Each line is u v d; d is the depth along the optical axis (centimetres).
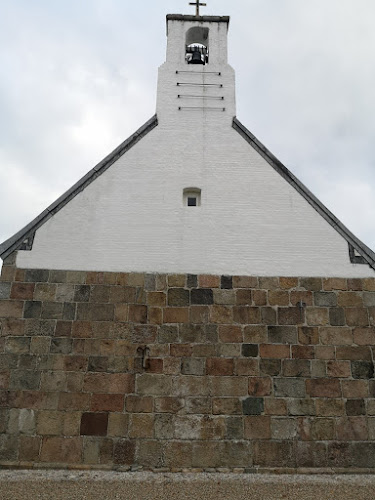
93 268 930
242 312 901
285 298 916
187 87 1135
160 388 843
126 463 799
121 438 812
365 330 893
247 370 858
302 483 762
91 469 792
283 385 851
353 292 923
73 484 741
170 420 824
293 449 814
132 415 825
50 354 857
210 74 1155
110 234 960
